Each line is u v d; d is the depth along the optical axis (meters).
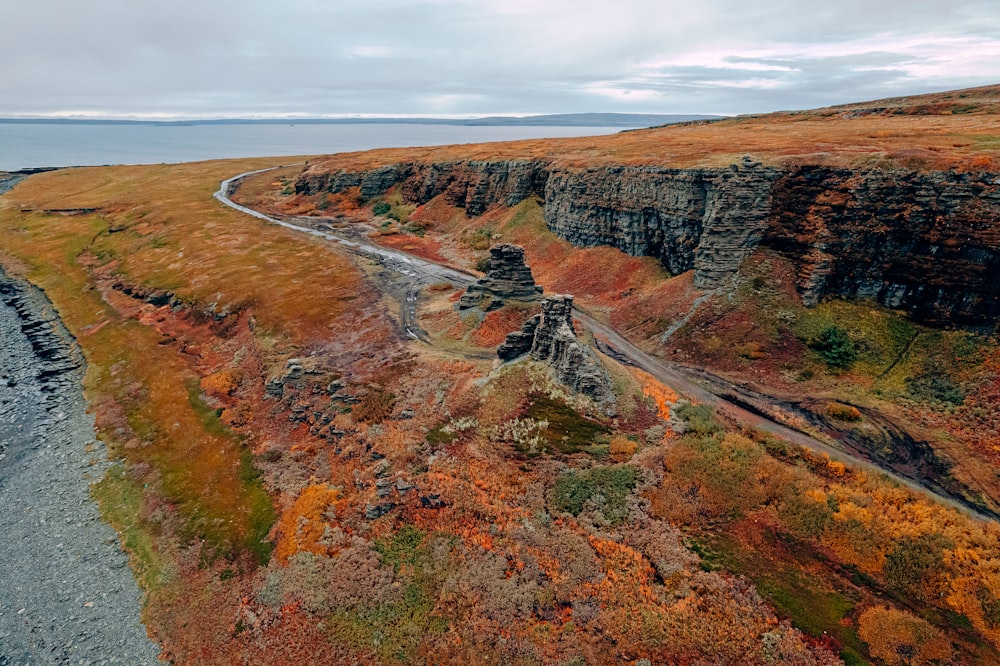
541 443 39.66
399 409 45.62
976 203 48.69
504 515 34.78
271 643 31.00
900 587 29.22
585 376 43.44
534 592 30.50
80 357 67.12
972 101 105.88
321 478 41.31
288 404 50.31
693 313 59.41
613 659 27.27
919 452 40.06
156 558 37.75
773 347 53.25
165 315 76.06
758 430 42.16
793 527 32.69
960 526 32.28
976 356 45.97
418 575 32.62
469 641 29.02
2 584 36.12
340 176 130.25
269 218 119.81
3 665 30.95
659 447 39.25
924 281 50.66
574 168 86.94
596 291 72.56
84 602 34.84
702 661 26.42
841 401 46.62
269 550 36.94
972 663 25.88
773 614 28.27
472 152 124.31
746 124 129.25
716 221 62.25
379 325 62.09
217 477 44.22
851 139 71.50
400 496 37.00
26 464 47.84
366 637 30.27
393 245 98.38
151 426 51.72
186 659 31.06
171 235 106.50
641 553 32.00
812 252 57.06
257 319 66.62
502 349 49.19
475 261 87.50
